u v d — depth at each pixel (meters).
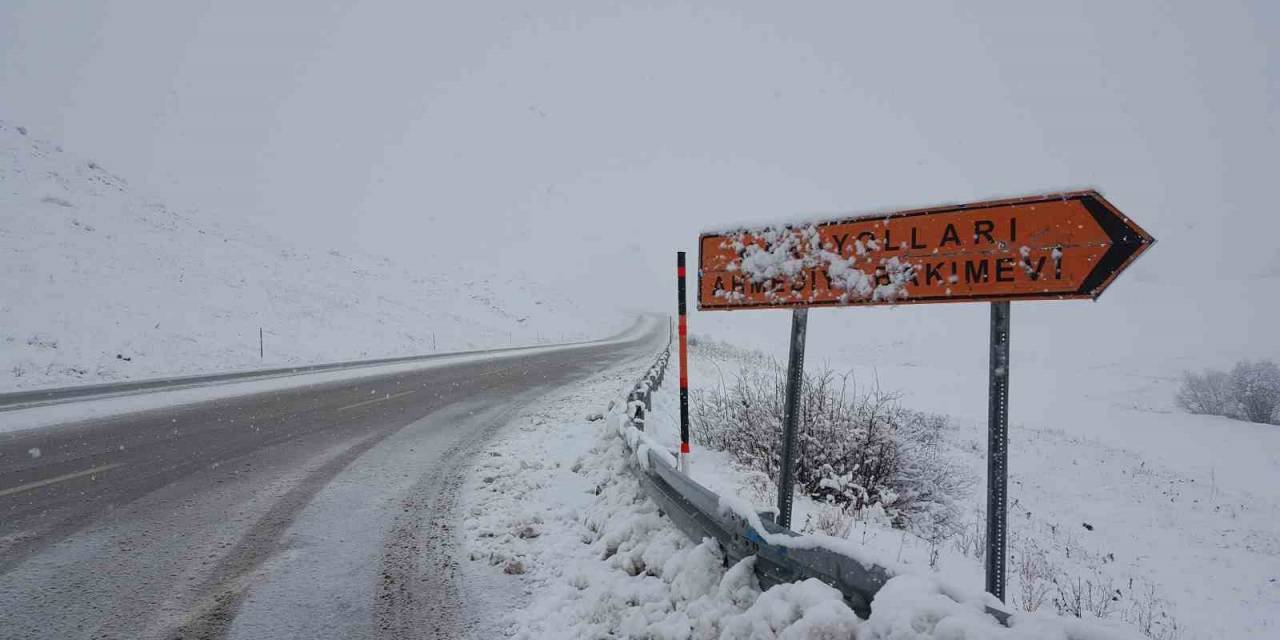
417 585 3.94
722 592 2.90
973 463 12.70
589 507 5.44
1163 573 8.14
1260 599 7.40
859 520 5.93
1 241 20.22
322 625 3.42
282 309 24.62
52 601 3.63
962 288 3.12
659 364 13.48
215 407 10.88
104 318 17.80
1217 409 22.25
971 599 2.02
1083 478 13.09
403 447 7.93
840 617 2.12
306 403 11.51
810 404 7.38
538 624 3.43
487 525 5.03
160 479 6.29
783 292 4.00
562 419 10.12
